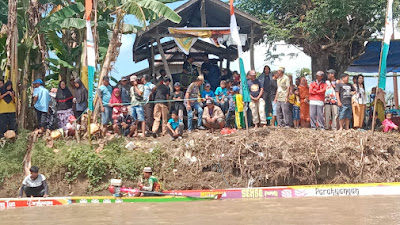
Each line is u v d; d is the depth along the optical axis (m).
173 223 7.14
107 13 17.42
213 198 10.55
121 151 12.43
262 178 11.93
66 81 17.44
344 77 13.84
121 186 11.08
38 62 16.25
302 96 14.52
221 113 13.81
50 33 16.30
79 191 11.60
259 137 12.75
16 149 12.31
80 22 14.67
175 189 11.77
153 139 13.46
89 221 7.62
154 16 15.08
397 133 14.21
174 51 20.45
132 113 13.55
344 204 8.96
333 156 12.34
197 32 16.17
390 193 10.73
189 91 14.33
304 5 19.02
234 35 12.75
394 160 12.88
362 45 19.52
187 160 12.15
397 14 18.16
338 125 14.43
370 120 15.97
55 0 16.14
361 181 12.36
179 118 13.85
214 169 12.09
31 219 8.10
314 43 19.31
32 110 14.62
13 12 13.86
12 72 13.70
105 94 13.40
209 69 17.28
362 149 12.63
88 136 12.78
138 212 8.55
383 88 13.38
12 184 11.65
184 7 16.58
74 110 13.88
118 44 14.28
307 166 12.09
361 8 17.48
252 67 17.12
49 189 11.53
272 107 14.55
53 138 12.62
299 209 8.38
